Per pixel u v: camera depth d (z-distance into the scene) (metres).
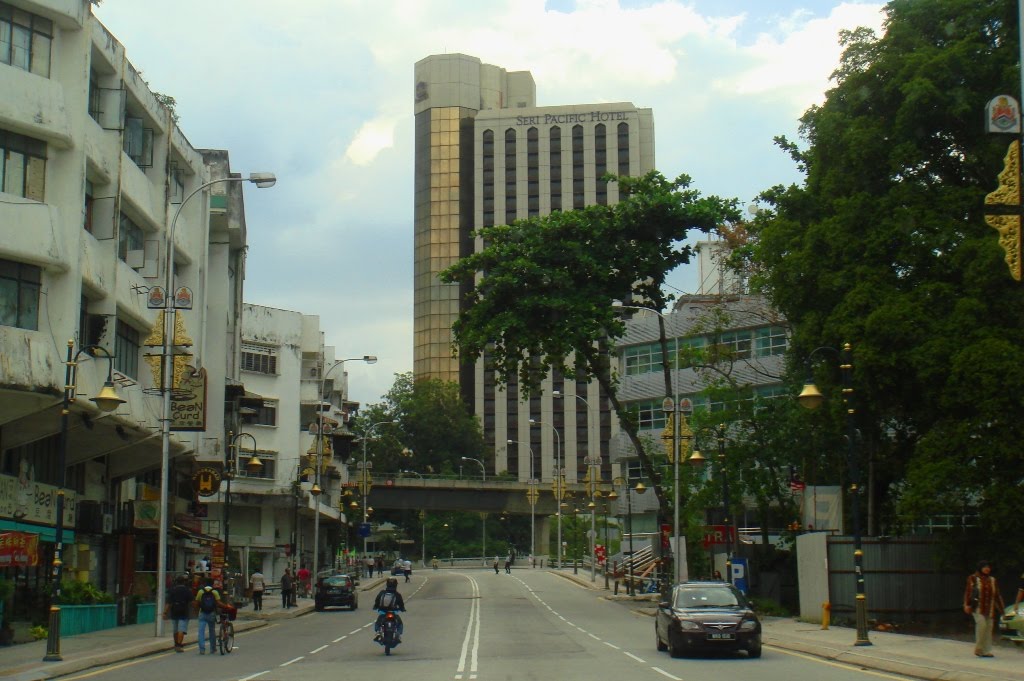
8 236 29.41
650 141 164.88
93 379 32.12
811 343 36.75
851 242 35.31
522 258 46.91
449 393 151.25
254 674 22.06
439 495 99.81
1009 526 30.30
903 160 34.28
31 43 31.38
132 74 37.22
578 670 22.11
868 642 26.53
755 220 46.41
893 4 37.16
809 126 40.09
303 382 80.31
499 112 165.50
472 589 71.19
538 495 100.69
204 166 46.75
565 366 50.88
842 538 36.00
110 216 34.78
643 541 76.38
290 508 74.75
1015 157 15.23
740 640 24.88
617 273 49.81
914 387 33.91
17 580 32.56
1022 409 29.88
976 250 31.23
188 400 39.16
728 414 47.03
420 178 172.50
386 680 20.28
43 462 35.06
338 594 52.88
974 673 19.47
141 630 35.62
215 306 49.94
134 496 45.50
